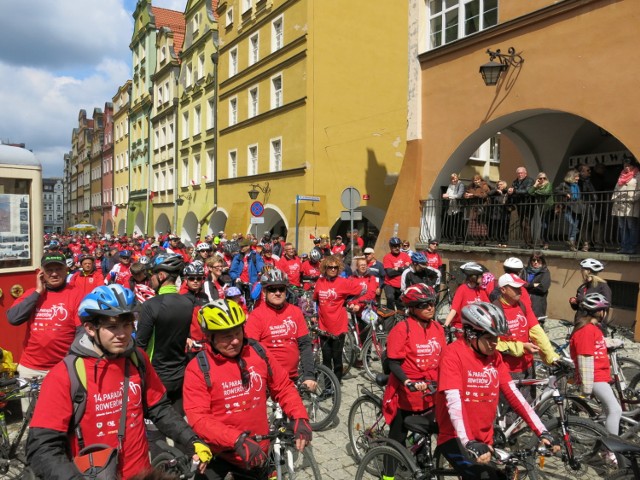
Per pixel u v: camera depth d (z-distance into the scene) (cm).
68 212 8925
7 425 562
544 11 1120
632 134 973
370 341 805
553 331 967
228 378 314
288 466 348
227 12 2712
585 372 459
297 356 523
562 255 1052
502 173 1886
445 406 338
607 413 466
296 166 2120
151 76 3981
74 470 227
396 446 382
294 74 2138
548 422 419
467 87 1316
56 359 498
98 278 873
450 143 1370
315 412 608
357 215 1275
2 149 648
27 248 670
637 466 356
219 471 313
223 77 2764
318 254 1171
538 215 1117
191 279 514
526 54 1167
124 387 268
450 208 1338
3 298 645
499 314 324
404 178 1490
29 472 414
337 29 2133
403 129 2306
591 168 1427
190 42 3259
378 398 489
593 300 461
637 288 980
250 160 2505
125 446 265
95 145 6378
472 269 638
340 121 2142
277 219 2358
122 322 261
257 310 521
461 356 330
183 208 3362
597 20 1029
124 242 2111
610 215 1029
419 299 413
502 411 444
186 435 280
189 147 3278
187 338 474
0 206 648
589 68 1045
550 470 429
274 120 2280
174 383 457
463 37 1314
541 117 1447
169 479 199
